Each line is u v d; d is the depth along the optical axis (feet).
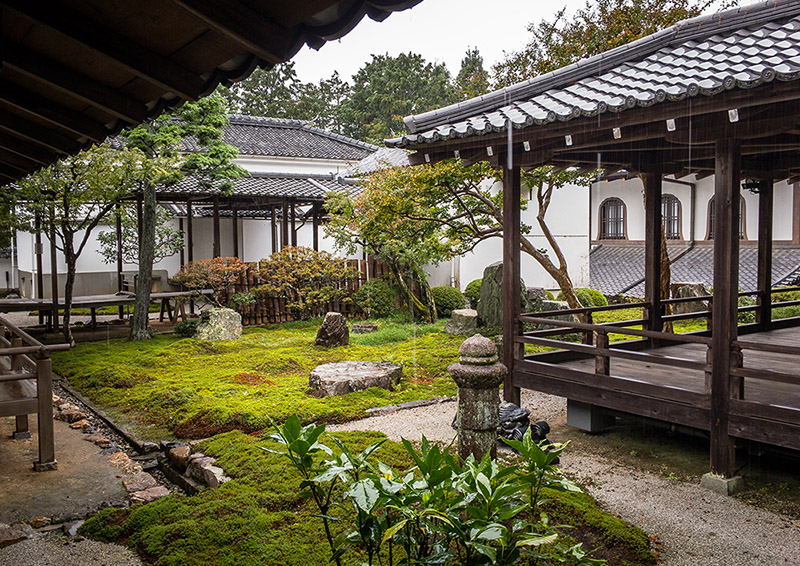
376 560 10.72
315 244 56.39
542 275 51.29
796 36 15.76
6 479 16.15
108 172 36.78
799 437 13.48
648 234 24.72
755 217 47.11
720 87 13.16
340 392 24.58
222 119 42.73
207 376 28.68
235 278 47.14
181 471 17.17
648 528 12.62
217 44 7.45
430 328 42.68
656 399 16.58
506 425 17.90
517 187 20.72
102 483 15.92
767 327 29.04
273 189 51.98
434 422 20.88
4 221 39.60
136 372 29.63
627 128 16.48
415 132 20.70
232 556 11.02
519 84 20.30
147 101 9.95
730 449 14.93
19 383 19.38
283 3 6.13
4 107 11.87
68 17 7.25
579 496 13.56
